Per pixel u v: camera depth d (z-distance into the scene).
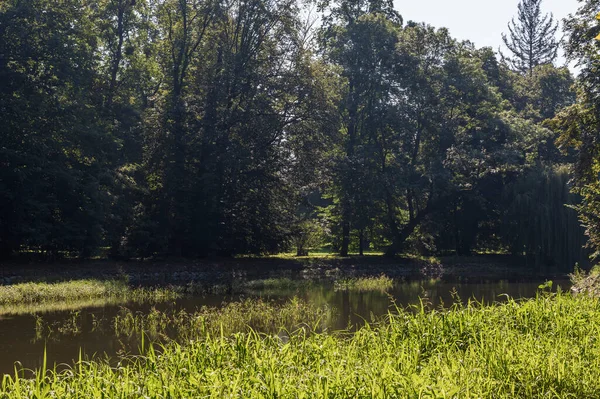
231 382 6.51
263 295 26.16
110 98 39.00
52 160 32.44
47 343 15.16
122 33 40.50
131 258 36.81
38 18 32.53
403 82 44.25
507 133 45.44
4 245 30.67
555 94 59.06
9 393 6.80
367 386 6.44
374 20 44.44
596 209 23.16
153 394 6.51
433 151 45.91
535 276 38.50
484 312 10.77
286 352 8.05
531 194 41.34
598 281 19.19
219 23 39.91
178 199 37.91
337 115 39.69
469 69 45.59
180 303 23.00
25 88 31.84
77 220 32.69
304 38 42.22
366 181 42.28
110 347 14.66
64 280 27.06
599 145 24.92
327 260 42.00
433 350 8.88
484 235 49.28
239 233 40.31
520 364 7.59
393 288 30.22
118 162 36.66
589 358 8.18
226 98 38.12
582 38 25.95
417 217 45.69
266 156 38.16
